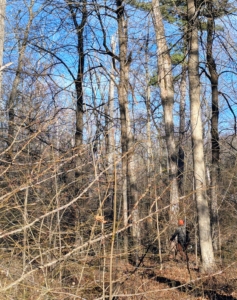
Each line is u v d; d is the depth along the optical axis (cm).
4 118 736
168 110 1639
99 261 546
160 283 780
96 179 486
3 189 546
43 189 590
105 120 912
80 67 1418
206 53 1599
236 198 1517
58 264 547
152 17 1509
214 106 1842
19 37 1344
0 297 468
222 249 1295
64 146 804
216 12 1326
